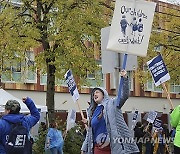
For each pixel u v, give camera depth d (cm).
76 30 1806
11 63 1930
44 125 1897
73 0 1867
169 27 2589
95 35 1861
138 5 729
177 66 2569
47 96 1914
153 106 3988
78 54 1838
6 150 712
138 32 729
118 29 725
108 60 855
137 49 728
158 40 2405
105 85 3506
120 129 690
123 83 690
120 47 724
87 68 1895
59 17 1822
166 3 2869
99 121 699
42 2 1858
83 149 734
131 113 3419
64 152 1694
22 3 1956
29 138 746
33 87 3102
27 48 1870
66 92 3297
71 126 1697
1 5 1952
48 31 1827
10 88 2947
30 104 769
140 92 3869
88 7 1909
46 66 1939
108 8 2053
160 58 1073
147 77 2489
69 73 1064
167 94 1048
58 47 1827
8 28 1852
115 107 693
